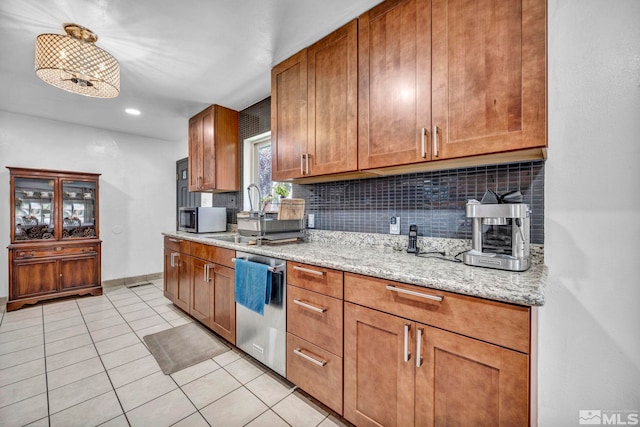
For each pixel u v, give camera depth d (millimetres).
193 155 3293
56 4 1502
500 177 1463
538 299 831
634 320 1089
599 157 1145
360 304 1296
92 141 3783
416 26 1376
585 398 1176
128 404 1551
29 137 3314
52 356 2051
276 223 2205
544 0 1048
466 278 1062
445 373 1034
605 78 1124
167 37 1821
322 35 1806
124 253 4074
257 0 1503
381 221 1948
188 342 2273
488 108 1166
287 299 1671
